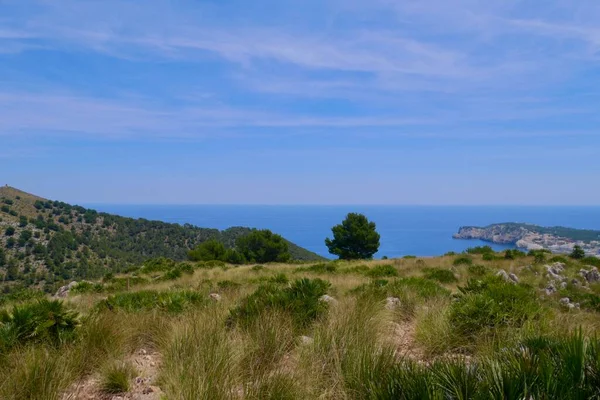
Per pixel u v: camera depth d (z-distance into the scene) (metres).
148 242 97.19
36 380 3.47
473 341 4.63
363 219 44.00
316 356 3.93
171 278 22.62
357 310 5.43
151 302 8.68
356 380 3.24
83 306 10.06
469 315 4.96
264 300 6.16
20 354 4.06
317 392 3.27
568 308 10.23
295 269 24.62
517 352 3.07
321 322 5.15
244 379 3.59
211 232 110.81
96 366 4.23
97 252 83.25
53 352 4.20
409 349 4.67
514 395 2.37
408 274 18.94
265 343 4.41
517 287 5.83
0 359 3.99
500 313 4.89
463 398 2.46
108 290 18.25
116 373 3.78
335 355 3.77
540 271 19.39
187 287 15.23
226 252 43.31
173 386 3.36
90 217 100.31
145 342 5.45
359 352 3.70
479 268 19.03
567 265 21.27
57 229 87.69
